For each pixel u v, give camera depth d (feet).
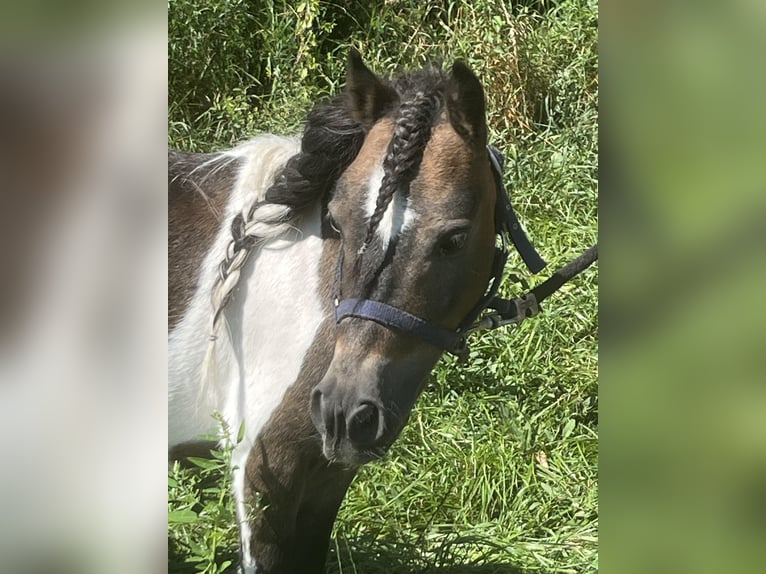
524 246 8.07
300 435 7.88
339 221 7.20
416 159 6.99
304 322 7.83
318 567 8.85
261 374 7.96
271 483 7.97
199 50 18.38
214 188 8.59
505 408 12.65
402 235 6.89
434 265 6.99
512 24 18.84
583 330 14.12
